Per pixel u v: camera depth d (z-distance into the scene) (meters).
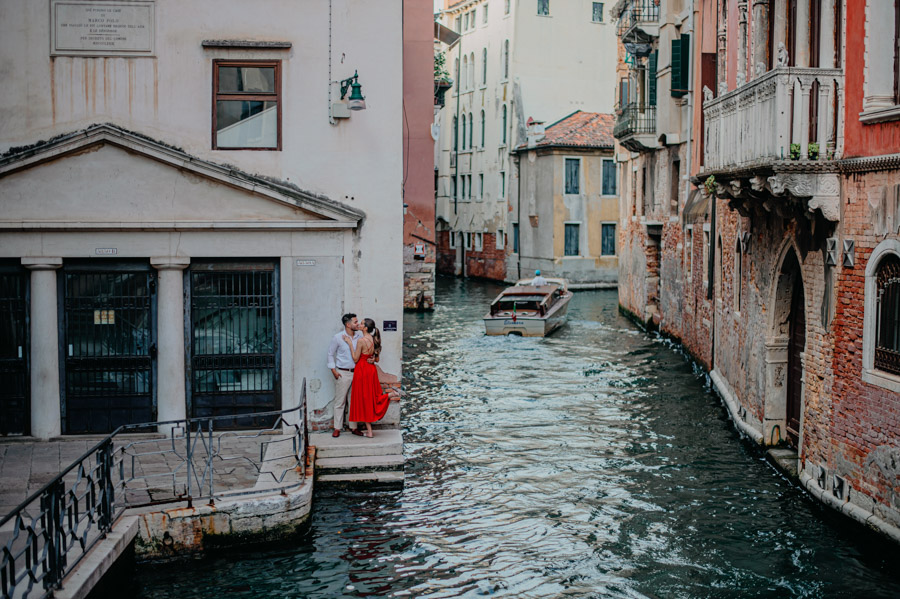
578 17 45.66
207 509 9.52
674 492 11.63
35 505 9.48
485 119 48.62
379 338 12.45
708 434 14.42
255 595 8.77
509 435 14.57
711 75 18.48
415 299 31.78
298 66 12.31
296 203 12.11
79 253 11.91
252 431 12.45
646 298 27.16
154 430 12.23
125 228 11.90
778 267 12.30
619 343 24.22
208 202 12.05
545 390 18.03
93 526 8.89
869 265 9.31
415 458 13.29
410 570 9.38
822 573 9.08
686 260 21.91
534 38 45.06
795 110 9.95
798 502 11.08
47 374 11.90
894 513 8.88
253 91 12.32
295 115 12.35
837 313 10.12
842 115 9.88
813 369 10.89
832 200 9.96
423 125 28.44
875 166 9.07
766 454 12.77
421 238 31.33
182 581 9.05
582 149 41.12
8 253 11.77
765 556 9.55
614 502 11.33
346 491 11.66
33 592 7.34
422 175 30.02
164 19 12.09
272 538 9.84
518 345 23.97
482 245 49.56
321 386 12.52
